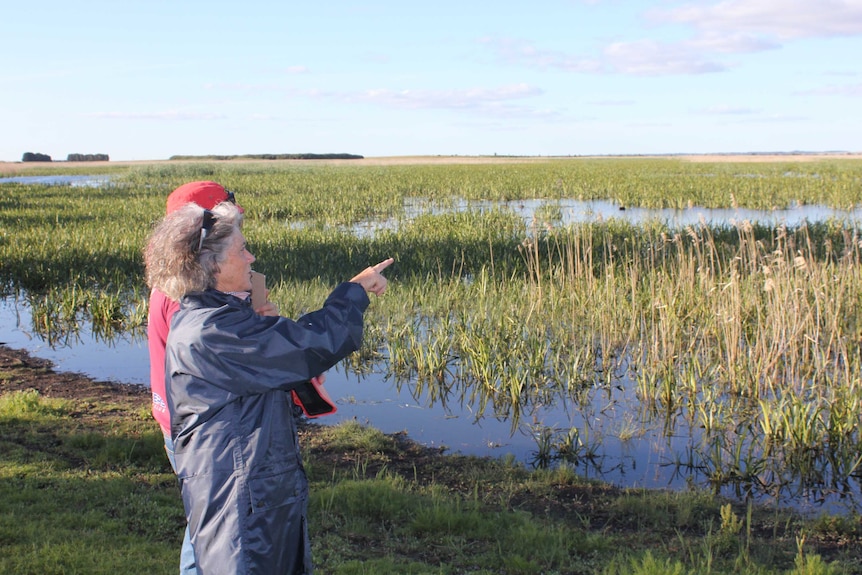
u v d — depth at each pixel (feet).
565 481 20.08
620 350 32.55
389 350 31.22
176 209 8.33
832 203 96.48
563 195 120.16
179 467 7.49
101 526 15.30
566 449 22.47
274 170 235.20
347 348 7.45
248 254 8.15
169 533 15.40
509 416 25.71
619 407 26.40
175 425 7.52
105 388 28.07
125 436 21.50
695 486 20.30
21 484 17.54
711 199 100.68
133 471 19.02
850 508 18.80
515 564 14.51
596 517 17.93
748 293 34.53
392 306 38.24
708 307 34.42
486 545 15.74
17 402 24.16
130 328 37.22
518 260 46.42
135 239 58.34
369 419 25.41
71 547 14.01
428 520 16.51
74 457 19.86
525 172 196.03
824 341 29.45
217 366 7.18
